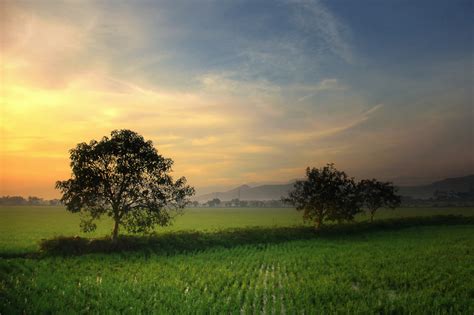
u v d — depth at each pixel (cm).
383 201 7444
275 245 4500
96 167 3784
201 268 2925
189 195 4006
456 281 2484
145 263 3123
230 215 14288
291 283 2467
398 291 2319
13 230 6303
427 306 1934
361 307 1889
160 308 1850
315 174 6219
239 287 2400
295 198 6266
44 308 1828
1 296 2042
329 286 2352
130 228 3844
